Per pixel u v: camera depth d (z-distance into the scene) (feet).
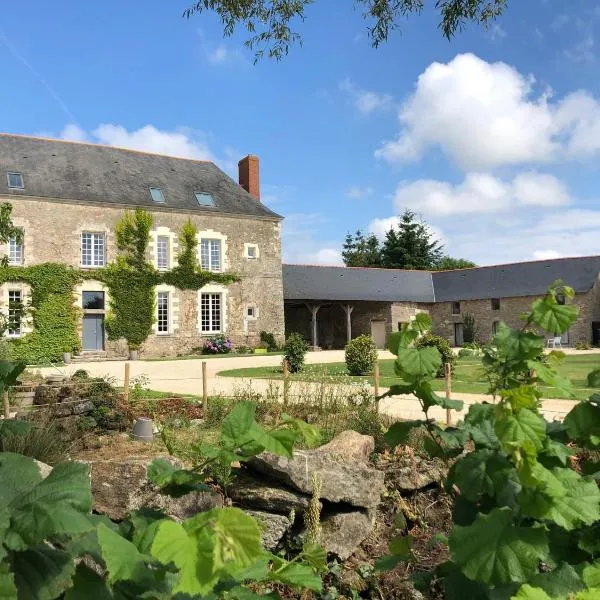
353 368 62.13
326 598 13.94
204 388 33.01
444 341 51.83
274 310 116.57
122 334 100.53
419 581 7.25
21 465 4.50
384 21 22.17
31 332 91.76
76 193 98.02
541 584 5.15
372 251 205.36
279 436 5.19
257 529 3.62
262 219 116.26
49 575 4.07
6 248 92.12
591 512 5.45
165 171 114.21
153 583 4.14
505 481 6.01
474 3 20.80
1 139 100.37
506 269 141.08
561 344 128.98
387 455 20.21
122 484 13.66
